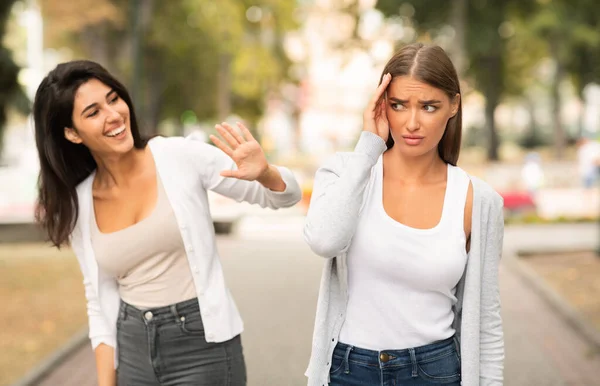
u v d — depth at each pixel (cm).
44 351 653
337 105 5891
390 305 250
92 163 303
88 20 2416
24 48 3512
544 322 762
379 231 247
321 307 255
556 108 3872
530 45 3772
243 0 3394
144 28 2664
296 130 5459
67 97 281
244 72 3719
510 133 6250
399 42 2970
